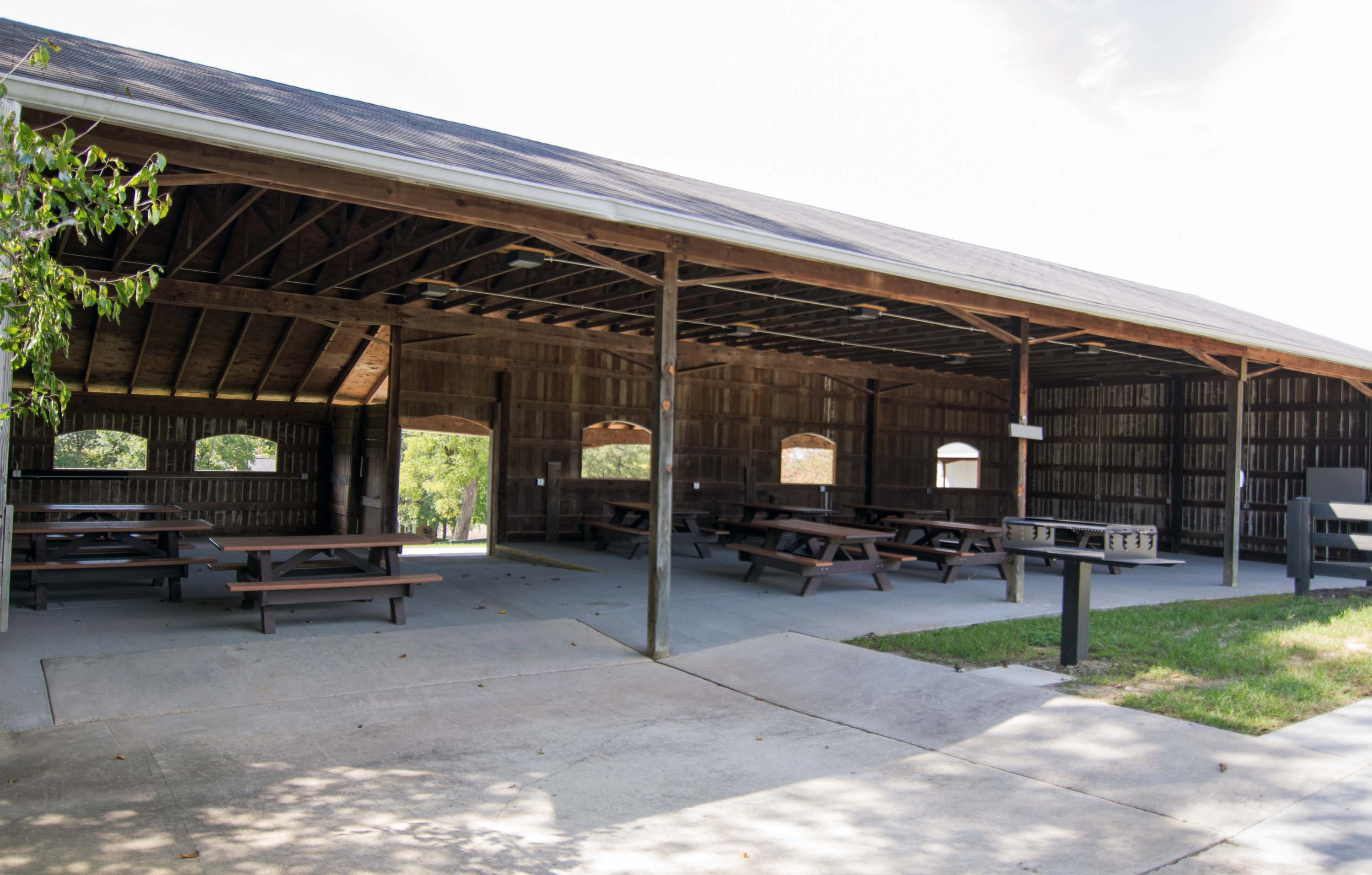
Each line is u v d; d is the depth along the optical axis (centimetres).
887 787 362
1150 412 1534
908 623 707
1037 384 1702
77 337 1064
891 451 1584
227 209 727
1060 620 722
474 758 390
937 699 480
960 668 551
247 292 948
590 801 342
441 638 609
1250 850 300
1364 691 496
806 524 952
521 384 1228
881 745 421
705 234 538
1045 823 325
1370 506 893
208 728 419
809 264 665
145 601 704
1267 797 345
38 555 664
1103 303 826
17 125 240
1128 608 811
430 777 365
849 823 325
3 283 242
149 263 893
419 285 973
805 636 640
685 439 1374
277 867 276
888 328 1127
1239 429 1014
